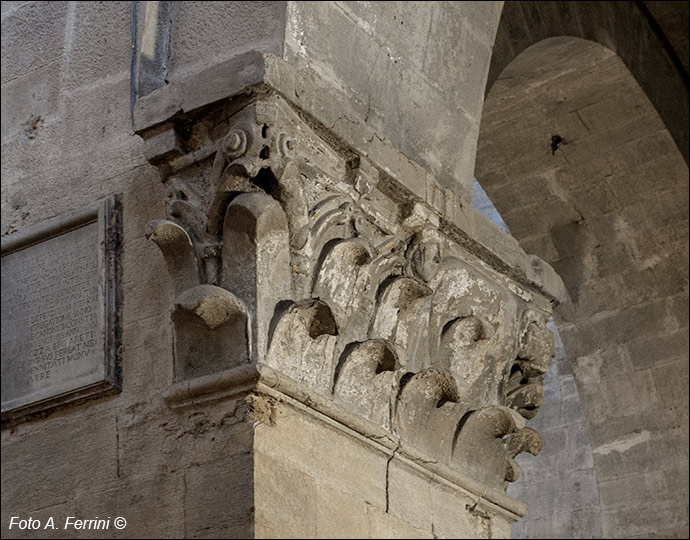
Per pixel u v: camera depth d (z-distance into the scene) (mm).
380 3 5145
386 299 4773
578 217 8578
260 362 4152
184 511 4184
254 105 4406
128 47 5199
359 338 4668
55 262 4984
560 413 9742
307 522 4160
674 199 8328
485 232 5309
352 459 4473
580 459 9531
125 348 4656
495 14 5836
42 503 4598
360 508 4406
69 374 4734
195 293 4258
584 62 7871
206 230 4449
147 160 4684
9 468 4750
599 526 9258
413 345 4895
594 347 8609
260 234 4305
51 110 5352
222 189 4359
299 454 4246
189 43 4938
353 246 4594
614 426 8500
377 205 4855
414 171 4984
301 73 4535
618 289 8523
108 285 4754
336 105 4648
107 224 4859
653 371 8398
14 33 5652
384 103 5059
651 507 8266
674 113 8477
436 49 5426
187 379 4332
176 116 4582
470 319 5066
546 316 5648
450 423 4961
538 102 8156
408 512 4637
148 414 4461
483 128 8352
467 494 4977
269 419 4191
